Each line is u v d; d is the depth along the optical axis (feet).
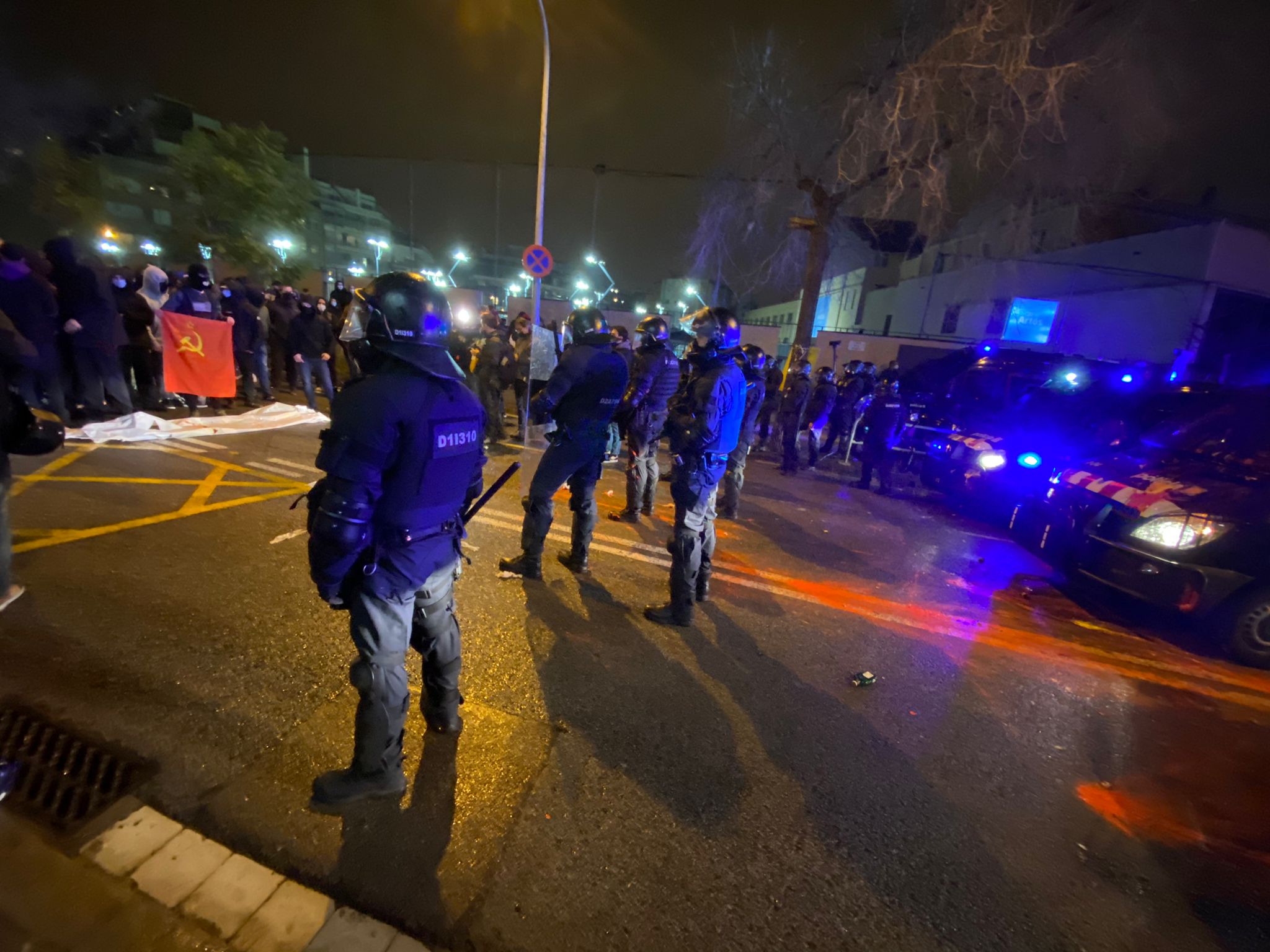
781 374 40.40
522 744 8.53
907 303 97.04
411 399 6.13
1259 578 13.43
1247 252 55.77
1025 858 7.72
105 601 10.69
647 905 6.40
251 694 8.82
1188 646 14.80
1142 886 7.48
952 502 27.45
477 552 15.10
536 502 13.38
